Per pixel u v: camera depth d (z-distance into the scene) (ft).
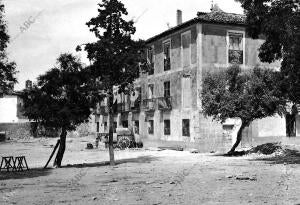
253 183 45.68
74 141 177.78
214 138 104.12
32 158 106.32
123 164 77.05
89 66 79.41
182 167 66.59
